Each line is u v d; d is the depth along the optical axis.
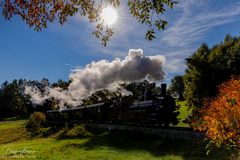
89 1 8.34
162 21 8.17
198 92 38.53
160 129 29.81
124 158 24.27
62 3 8.27
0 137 52.47
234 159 18.05
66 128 49.19
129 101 39.03
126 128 35.84
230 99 14.20
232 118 13.88
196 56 39.91
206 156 21.44
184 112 53.81
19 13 8.09
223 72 37.16
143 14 8.18
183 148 24.88
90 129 44.41
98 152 27.38
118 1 7.88
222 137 14.68
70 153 27.97
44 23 8.34
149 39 8.38
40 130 52.28
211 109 15.40
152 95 35.59
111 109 41.69
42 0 8.14
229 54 37.69
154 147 27.30
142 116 34.28
